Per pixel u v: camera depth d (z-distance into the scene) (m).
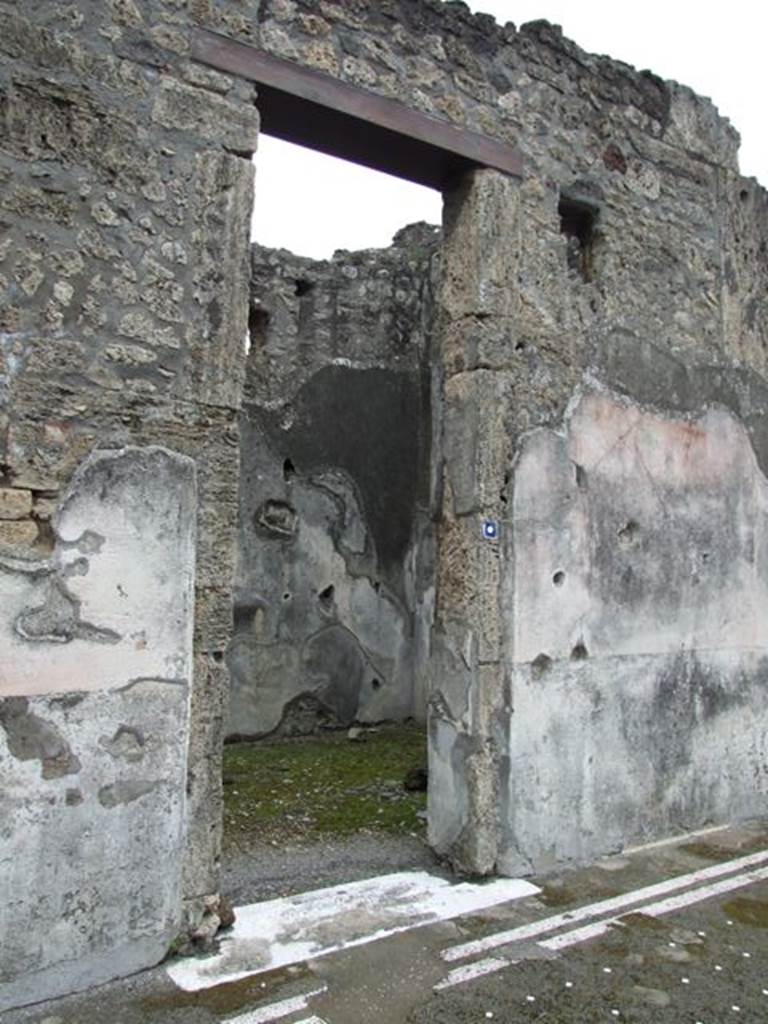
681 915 3.55
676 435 4.74
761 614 5.11
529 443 4.09
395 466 8.12
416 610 8.12
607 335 4.47
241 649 7.08
